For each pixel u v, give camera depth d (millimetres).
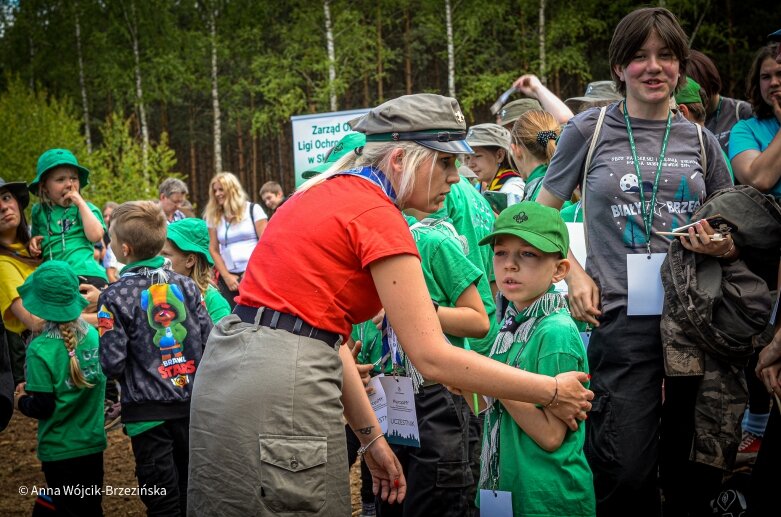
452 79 25844
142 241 3893
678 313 2943
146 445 3771
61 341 4047
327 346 2301
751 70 3643
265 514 2211
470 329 3096
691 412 3023
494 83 24859
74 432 4043
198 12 30141
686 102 4012
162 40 29047
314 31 27500
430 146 2322
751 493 2875
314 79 28812
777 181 3365
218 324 2414
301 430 2232
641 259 3061
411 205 2422
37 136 22062
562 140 3299
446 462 3193
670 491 3133
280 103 28500
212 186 8719
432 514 3205
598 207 3168
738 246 2992
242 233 8672
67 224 6039
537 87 5004
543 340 2668
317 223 2301
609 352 3111
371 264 2260
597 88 5227
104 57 28625
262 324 2293
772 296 3129
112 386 6996
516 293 2750
